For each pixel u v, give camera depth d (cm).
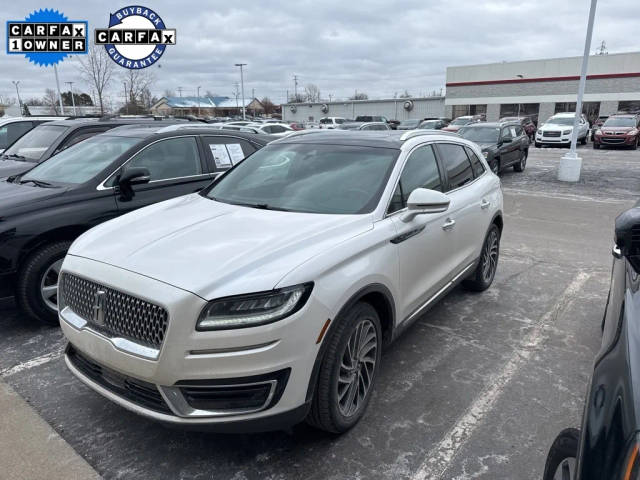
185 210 343
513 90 4269
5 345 403
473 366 371
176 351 230
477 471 263
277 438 289
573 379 354
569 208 1016
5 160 766
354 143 389
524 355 389
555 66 4016
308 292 246
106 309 255
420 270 353
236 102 8038
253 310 233
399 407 319
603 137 2455
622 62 3719
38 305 418
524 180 1437
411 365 372
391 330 323
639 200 334
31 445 281
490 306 487
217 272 242
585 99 3919
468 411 315
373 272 288
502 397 331
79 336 267
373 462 269
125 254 269
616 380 158
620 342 173
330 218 309
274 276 242
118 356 246
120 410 315
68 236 434
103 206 452
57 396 330
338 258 267
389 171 345
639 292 195
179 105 7612
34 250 414
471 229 444
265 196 356
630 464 132
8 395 331
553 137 2505
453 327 438
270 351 234
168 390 236
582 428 163
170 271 246
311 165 375
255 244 268
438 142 423
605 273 593
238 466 267
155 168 508
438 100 5191
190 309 229
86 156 508
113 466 266
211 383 232
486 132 1503
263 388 238
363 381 301
